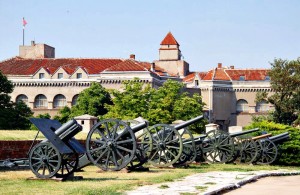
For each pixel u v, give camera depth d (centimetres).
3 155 2962
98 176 2475
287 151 4666
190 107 8312
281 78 9831
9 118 7112
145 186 2075
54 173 2159
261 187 2333
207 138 4000
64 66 10744
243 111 11700
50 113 10388
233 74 11931
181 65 12275
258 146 4175
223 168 3425
